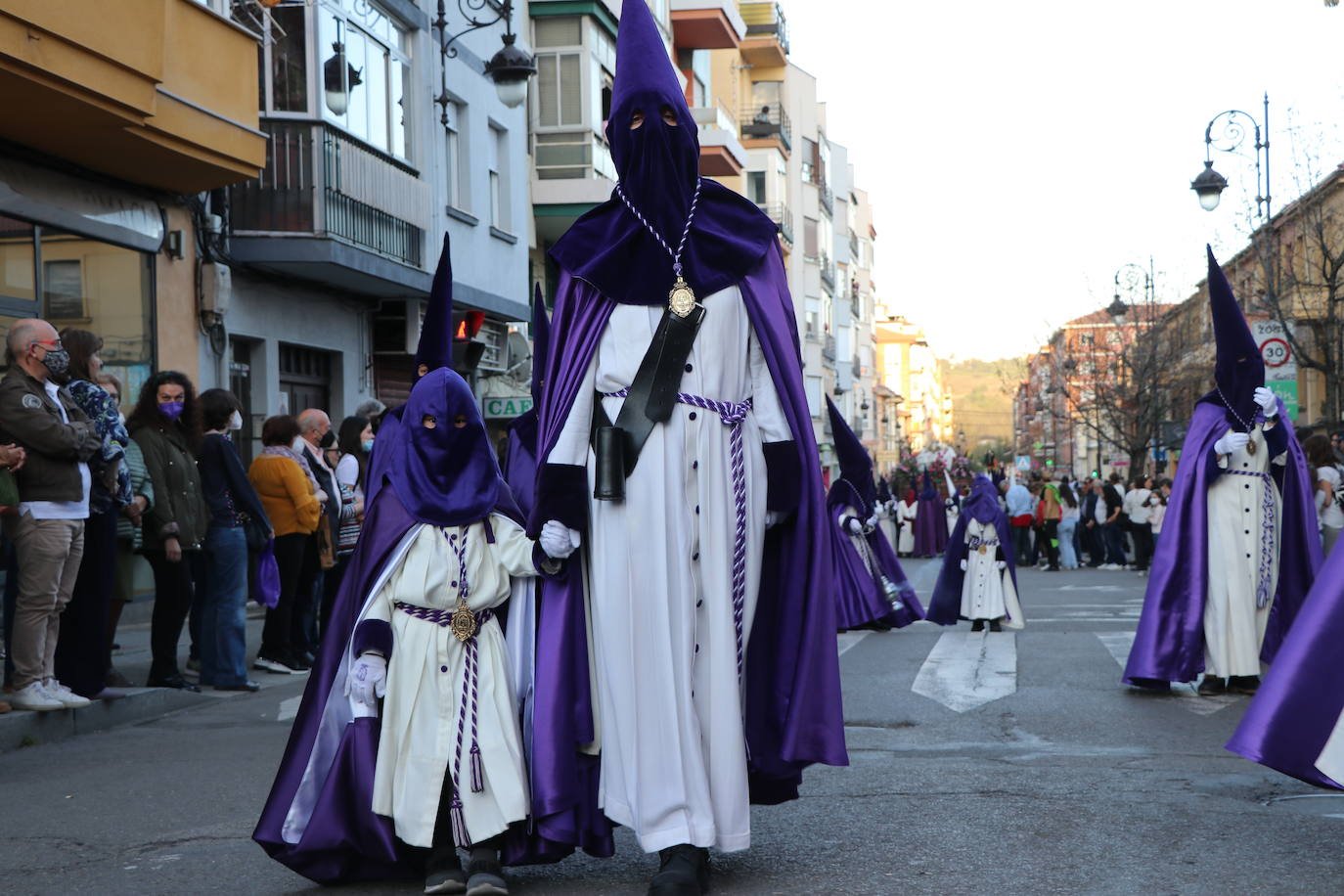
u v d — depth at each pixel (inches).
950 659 486.9
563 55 1106.7
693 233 187.8
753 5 2326.5
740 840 182.4
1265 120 1178.6
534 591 200.2
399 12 830.5
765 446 191.3
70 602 363.3
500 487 199.3
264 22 703.7
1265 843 205.3
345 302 832.3
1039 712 358.3
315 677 196.5
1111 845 204.4
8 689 348.8
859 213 4060.0
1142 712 355.9
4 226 530.6
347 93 756.6
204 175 603.5
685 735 180.5
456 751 187.8
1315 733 186.2
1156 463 2049.7
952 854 200.7
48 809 260.4
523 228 1066.7
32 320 331.0
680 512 183.0
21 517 332.8
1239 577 381.7
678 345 184.4
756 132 2229.3
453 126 953.5
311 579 477.7
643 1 191.0
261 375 740.7
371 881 200.2
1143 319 1978.3
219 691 419.8
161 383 399.2
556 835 182.9
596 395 188.9
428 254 871.1
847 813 231.0
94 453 340.8
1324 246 1175.6
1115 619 659.4
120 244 599.2
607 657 183.8
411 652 192.1
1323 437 563.8
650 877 196.1
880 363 7244.1
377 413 509.4
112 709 362.3
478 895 183.2
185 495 399.5
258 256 701.3
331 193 718.5
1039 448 4350.4
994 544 605.9
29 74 462.0
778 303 191.5
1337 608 188.4
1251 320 1218.0
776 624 192.5
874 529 428.5
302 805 193.2
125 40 498.9
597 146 1124.5
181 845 227.5
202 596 429.7
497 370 1042.7
